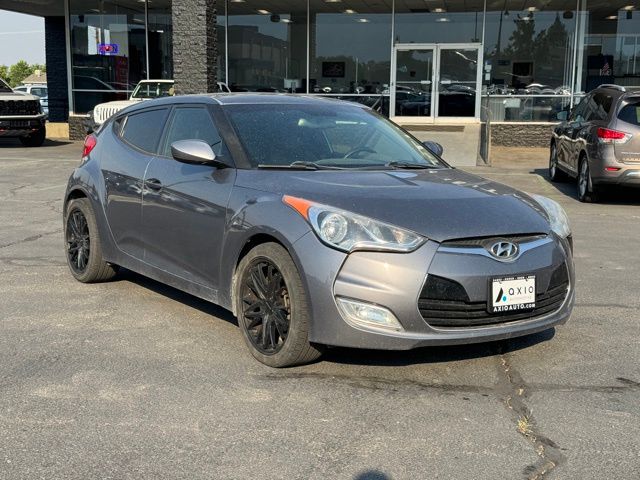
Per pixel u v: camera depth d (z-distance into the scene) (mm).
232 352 4477
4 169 15125
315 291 3865
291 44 22125
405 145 5414
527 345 4660
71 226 6219
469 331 3889
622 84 20391
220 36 22453
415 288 3785
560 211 4645
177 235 4934
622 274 6715
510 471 3070
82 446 3262
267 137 4855
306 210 3996
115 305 5488
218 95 5453
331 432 3422
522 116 20797
